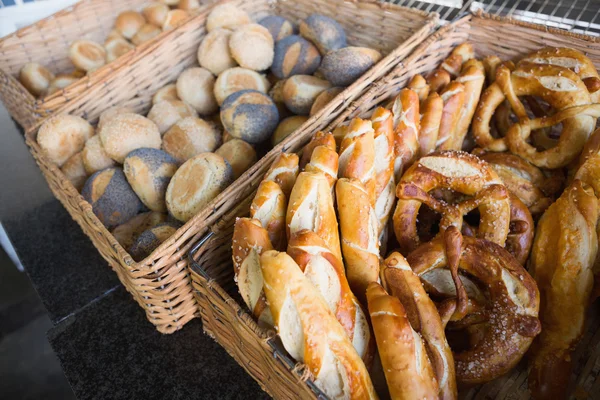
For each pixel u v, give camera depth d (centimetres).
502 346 55
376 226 56
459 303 55
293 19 96
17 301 103
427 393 47
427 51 77
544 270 60
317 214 53
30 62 98
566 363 57
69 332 68
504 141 72
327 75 78
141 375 63
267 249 52
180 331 67
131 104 87
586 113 66
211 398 61
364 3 85
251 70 84
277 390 54
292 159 59
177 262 58
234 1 92
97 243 70
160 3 107
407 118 66
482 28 80
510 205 63
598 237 60
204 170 66
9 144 97
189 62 91
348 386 47
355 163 58
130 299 71
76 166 76
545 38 75
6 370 92
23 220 83
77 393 62
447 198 67
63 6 117
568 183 68
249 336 51
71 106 80
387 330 48
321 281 50
